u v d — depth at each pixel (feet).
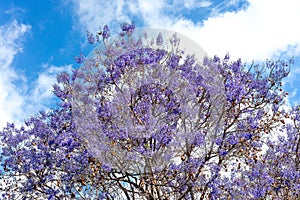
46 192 20.04
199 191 19.19
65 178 19.80
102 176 18.62
